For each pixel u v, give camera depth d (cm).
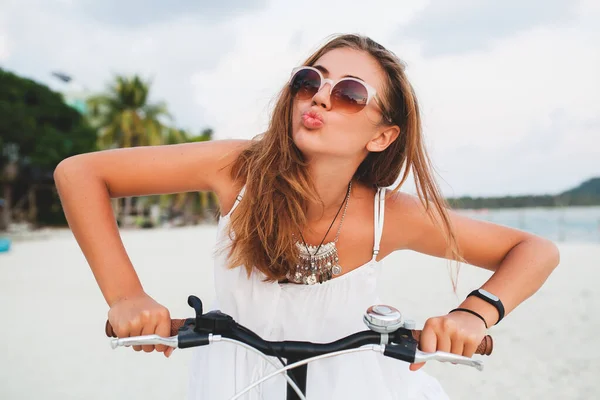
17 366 480
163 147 150
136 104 3919
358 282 157
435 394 165
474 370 461
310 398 150
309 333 156
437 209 159
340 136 132
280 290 152
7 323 654
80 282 991
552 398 390
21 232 3306
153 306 118
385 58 144
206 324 113
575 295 816
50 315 700
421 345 122
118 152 144
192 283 930
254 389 147
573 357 492
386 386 158
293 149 143
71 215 132
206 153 154
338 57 140
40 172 3975
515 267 145
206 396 150
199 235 2953
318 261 153
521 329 605
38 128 3628
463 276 1029
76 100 5019
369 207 163
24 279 1030
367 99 133
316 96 130
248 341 115
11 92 3453
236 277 154
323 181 146
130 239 2494
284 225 145
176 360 501
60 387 423
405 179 155
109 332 123
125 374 457
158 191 151
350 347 116
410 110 147
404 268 1188
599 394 395
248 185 146
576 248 1753
